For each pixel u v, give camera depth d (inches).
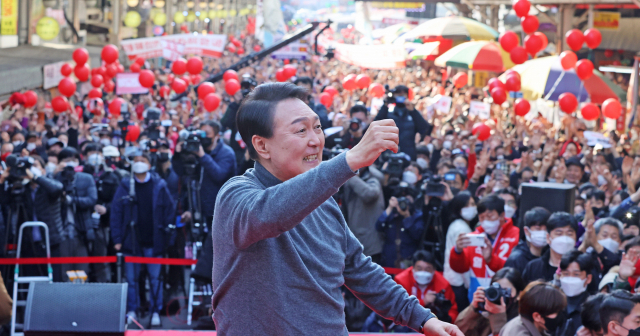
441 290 189.8
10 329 211.3
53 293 136.3
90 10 1087.6
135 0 1029.2
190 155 247.0
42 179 245.6
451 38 731.4
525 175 293.0
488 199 197.9
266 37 1037.2
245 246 63.6
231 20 2413.9
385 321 206.1
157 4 1203.9
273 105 66.9
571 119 390.3
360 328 235.5
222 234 66.4
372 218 236.8
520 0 409.7
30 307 134.5
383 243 236.1
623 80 658.2
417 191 235.9
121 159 307.3
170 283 271.0
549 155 304.5
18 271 242.7
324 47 845.8
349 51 617.9
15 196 241.6
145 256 250.8
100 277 271.3
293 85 68.7
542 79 450.0
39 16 848.9
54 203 249.4
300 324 65.9
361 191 232.5
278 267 65.5
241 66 500.4
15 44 775.7
